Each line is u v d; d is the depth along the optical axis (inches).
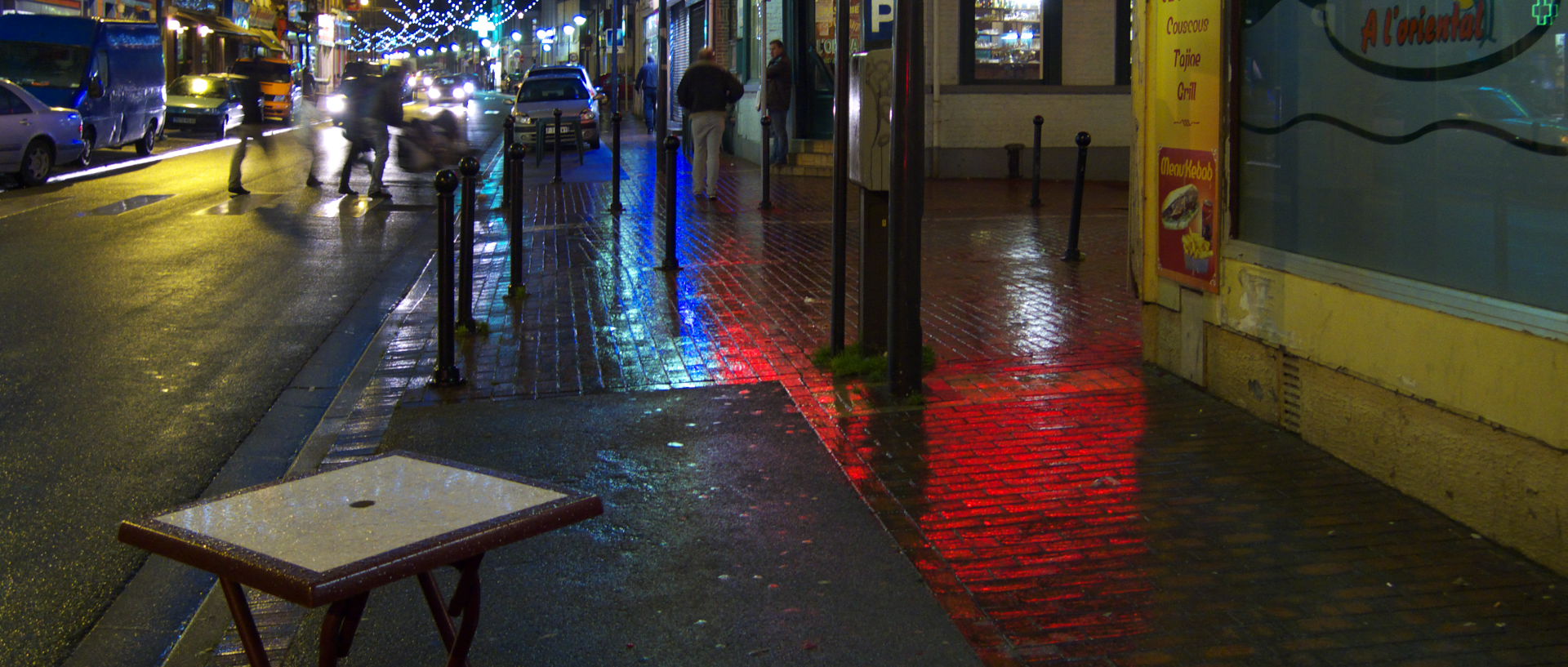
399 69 642.8
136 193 661.3
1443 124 172.6
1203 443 207.6
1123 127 759.1
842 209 269.6
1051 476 193.2
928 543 167.8
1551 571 153.6
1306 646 136.3
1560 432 150.7
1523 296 158.4
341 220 553.9
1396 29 182.1
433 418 233.9
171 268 418.9
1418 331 175.9
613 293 364.5
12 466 212.2
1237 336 227.1
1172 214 247.6
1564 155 150.7
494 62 3998.5
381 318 342.3
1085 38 751.7
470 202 305.1
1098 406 231.9
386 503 93.2
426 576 98.7
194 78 1210.6
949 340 294.7
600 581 157.0
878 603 149.6
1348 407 193.8
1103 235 481.4
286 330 324.8
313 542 85.2
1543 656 132.8
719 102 634.8
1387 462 184.7
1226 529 170.2
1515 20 158.4
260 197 647.1
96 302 357.7
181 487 203.9
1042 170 756.0
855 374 259.1
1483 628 139.6
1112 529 171.3
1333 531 168.6
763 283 379.6
